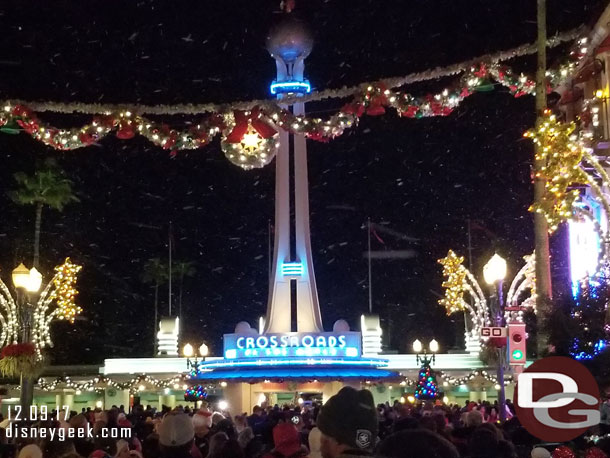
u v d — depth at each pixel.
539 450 10.18
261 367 42.16
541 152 20.55
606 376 14.91
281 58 41.34
